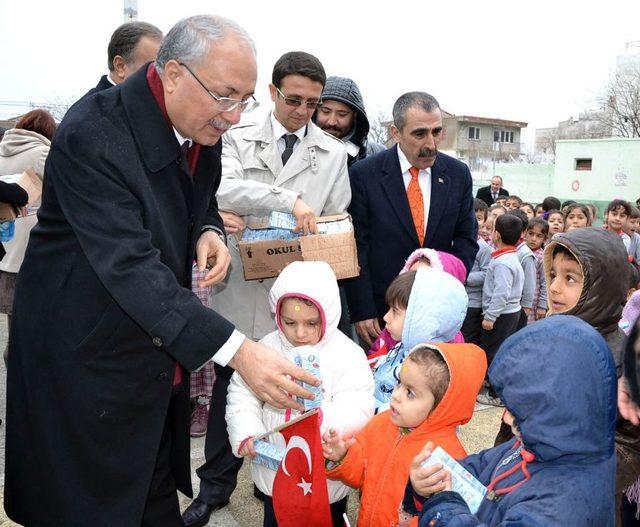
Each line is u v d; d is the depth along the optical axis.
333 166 3.09
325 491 1.90
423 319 2.29
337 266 2.76
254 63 1.84
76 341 1.84
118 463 1.88
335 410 2.20
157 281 1.75
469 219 3.55
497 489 1.58
